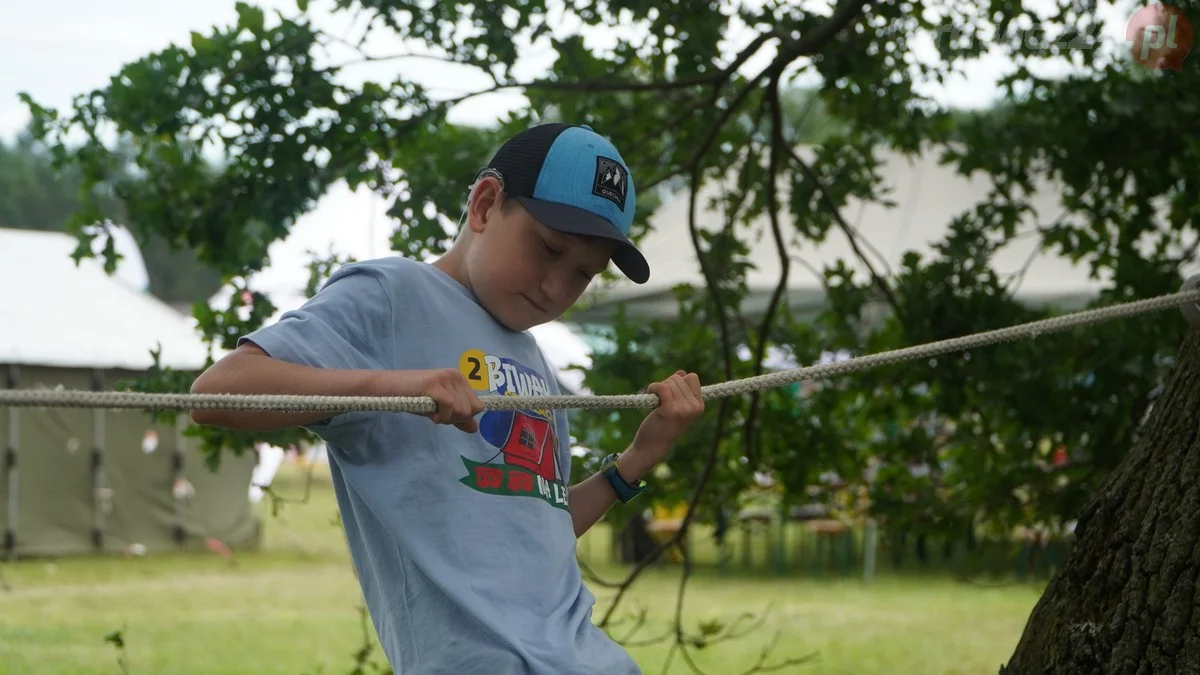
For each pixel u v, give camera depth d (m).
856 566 14.38
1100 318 2.70
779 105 5.36
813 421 5.81
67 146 4.86
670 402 2.42
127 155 5.00
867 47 5.05
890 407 5.71
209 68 4.72
